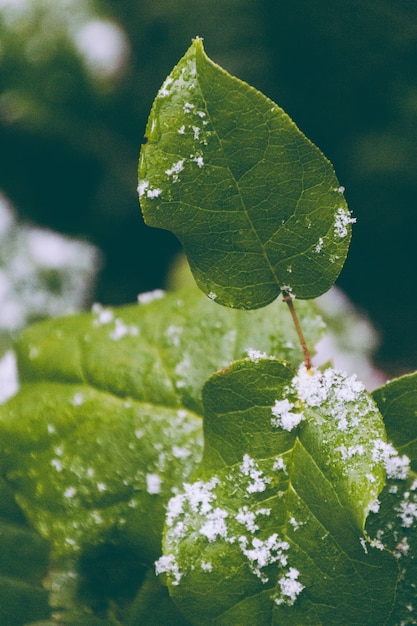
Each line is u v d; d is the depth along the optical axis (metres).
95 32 0.77
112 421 0.40
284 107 0.90
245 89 0.34
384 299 0.93
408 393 0.36
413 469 0.37
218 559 0.35
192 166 0.34
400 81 0.87
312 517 0.34
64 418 0.41
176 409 0.40
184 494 0.35
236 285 0.35
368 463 0.34
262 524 0.35
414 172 0.86
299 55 0.88
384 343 0.90
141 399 0.40
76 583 0.41
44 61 0.78
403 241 0.91
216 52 0.88
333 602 0.34
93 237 0.98
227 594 0.35
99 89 0.81
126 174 0.96
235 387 0.34
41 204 0.98
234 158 0.34
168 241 0.98
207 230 0.34
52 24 0.77
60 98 0.81
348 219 0.34
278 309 0.40
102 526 0.40
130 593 0.41
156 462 0.40
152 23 0.87
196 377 0.40
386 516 0.37
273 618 0.35
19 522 0.43
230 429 0.35
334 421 0.34
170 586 0.35
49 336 0.42
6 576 0.42
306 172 0.34
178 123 0.34
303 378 0.34
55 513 0.40
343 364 0.63
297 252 0.35
